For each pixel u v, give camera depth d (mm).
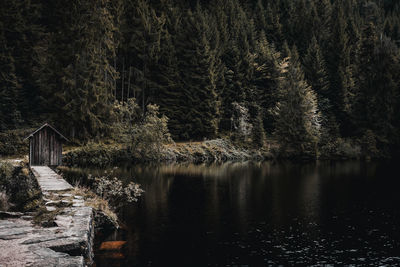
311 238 14352
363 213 18781
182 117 59438
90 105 50219
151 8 66562
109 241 13258
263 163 49906
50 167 30562
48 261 7965
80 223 11367
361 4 119375
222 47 68625
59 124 50156
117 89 62125
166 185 27109
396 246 13477
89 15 53094
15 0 56406
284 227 15914
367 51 68562
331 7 102250
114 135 50656
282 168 42125
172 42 66625
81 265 7812
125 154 46688
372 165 47062
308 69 73688
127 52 61656
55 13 57594
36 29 58406
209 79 60719
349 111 68188
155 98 61438
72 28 51969
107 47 56469
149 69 62188
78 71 51125
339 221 17047
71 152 43656
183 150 52781
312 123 62406
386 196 23562
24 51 56625
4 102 51875
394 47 71625
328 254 12539
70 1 52875
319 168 42531
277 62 69875
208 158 53281
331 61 76250
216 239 13953
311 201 21781
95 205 14742
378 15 108188
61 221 11508
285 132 57938
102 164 42625
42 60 53281
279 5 96250
